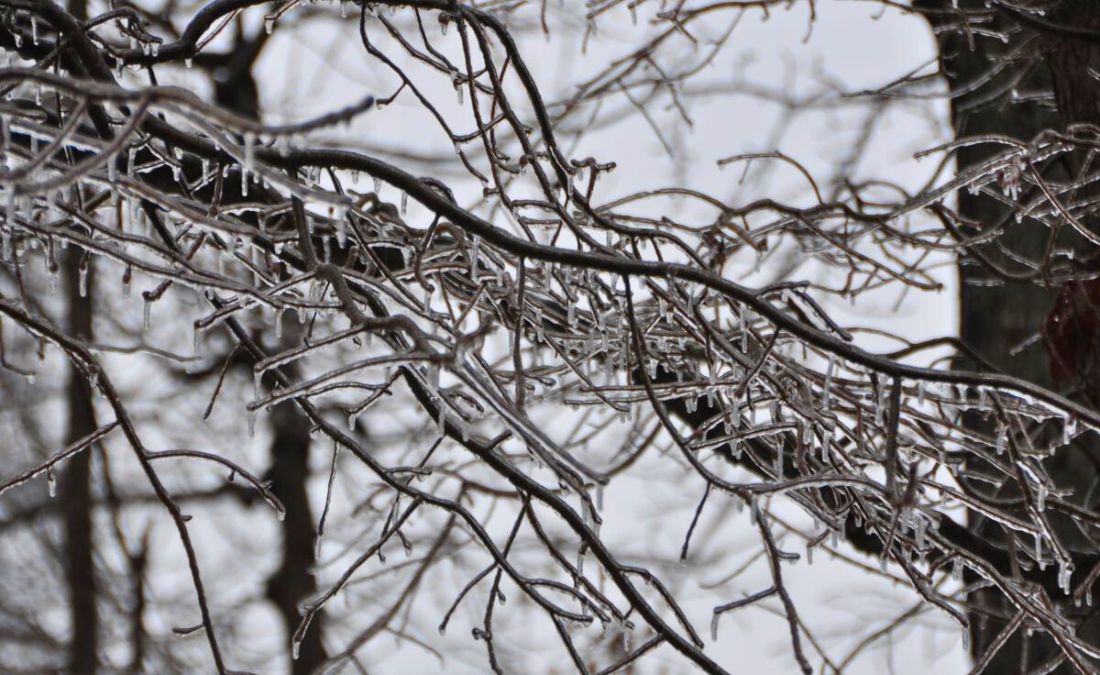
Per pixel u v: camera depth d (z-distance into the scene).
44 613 21.97
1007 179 11.27
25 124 7.96
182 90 6.59
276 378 10.18
